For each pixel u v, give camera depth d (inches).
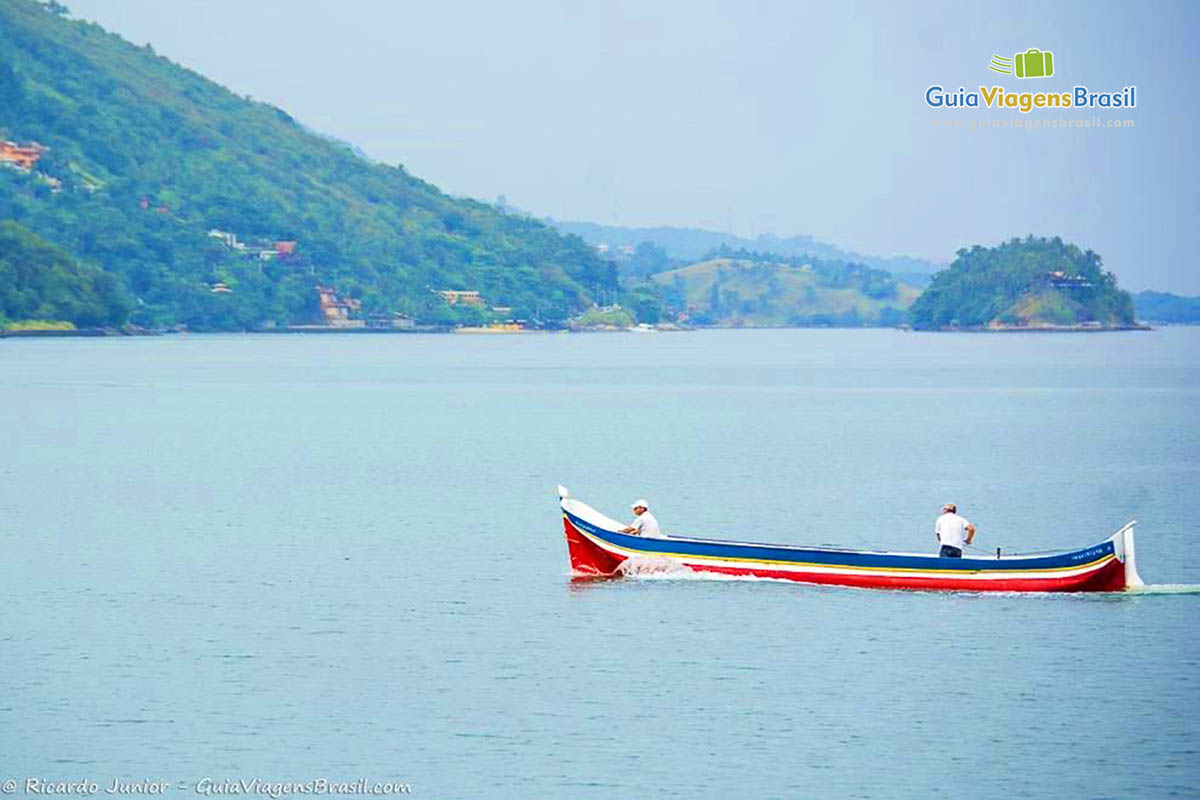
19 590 7268.7
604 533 7411.4
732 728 5196.9
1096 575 6904.5
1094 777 4800.7
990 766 4877.0
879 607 6752.0
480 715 5339.6
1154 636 6264.8
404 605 6899.6
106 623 6594.5
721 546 7288.4
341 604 6939.0
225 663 5949.8
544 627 6466.5
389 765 4896.7
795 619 6555.1
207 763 4928.6
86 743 5093.5
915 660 5949.8
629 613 6688.0
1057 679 5708.7
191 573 7682.1
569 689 5615.2
